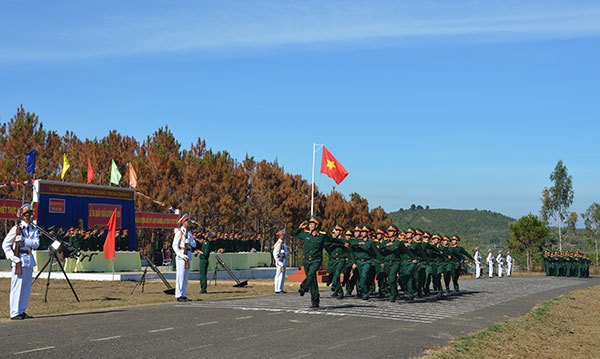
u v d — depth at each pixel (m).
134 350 9.03
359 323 12.76
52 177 41.69
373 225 56.34
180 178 46.31
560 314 17.41
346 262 19.09
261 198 51.06
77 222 32.66
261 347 9.55
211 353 8.95
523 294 24.47
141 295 19.12
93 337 10.11
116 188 35.12
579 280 41.59
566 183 70.94
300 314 13.90
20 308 12.47
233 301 17.25
